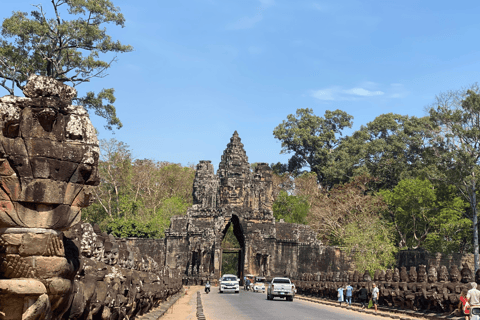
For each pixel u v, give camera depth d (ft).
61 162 23.26
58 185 23.11
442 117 207.72
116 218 282.77
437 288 83.15
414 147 351.67
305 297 167.12
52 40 164.14
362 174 334.44
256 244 260.01
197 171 283.59
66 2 160.56
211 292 189.98
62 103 23.93
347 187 304.91
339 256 261.44
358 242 210.18
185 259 257.96
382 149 351.87
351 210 277.44
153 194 329.93
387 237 220.84
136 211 292.40
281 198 349.61
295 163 412.16
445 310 80.18
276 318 81.05
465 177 202.90
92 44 168.14
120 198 294.05
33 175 22.72
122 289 43.29
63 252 23.34
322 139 398.01
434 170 217.15
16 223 22.44
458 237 240.32
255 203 272.92
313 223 306.35
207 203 273.33
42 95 23.38
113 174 296.10
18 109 22.86
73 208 23.77
